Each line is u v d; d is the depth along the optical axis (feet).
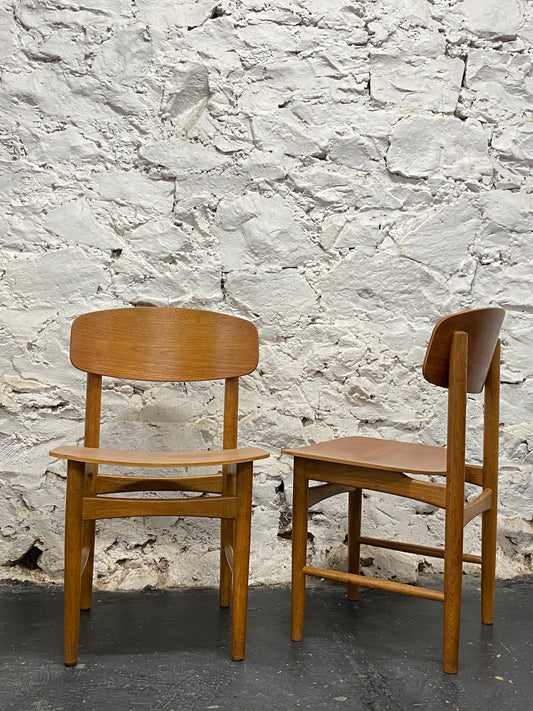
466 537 6.93
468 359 4.82
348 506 6.48
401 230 7.04
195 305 6.84
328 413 6.94
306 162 7.01
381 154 7.05
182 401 6.78
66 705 4.15
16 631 5.29
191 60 6.93
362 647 5.14
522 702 4.32
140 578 6.43
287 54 7.02
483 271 7.10
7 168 6.72
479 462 7.02
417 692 4.42
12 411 6.59
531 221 7.18
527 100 7.30
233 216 6.88
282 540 6.82
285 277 6.92
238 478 4.87
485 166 7.16
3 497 6.56
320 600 6.16
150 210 6.84
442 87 7.17
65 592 4.70
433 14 7.21
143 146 6.85
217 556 6.65
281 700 4.27
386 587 4.91
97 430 5.76
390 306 7.00
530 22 7.32
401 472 4.94
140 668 4.69
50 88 6.80
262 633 5.37
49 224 6.72
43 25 6.81
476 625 5.62
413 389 6.98
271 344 6.91
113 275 6.77
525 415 7.09
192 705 4.18
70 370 6.68
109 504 4.74
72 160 6.79
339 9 7.09
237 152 6.95
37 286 6.68
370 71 7.09
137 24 6.89
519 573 6.88
